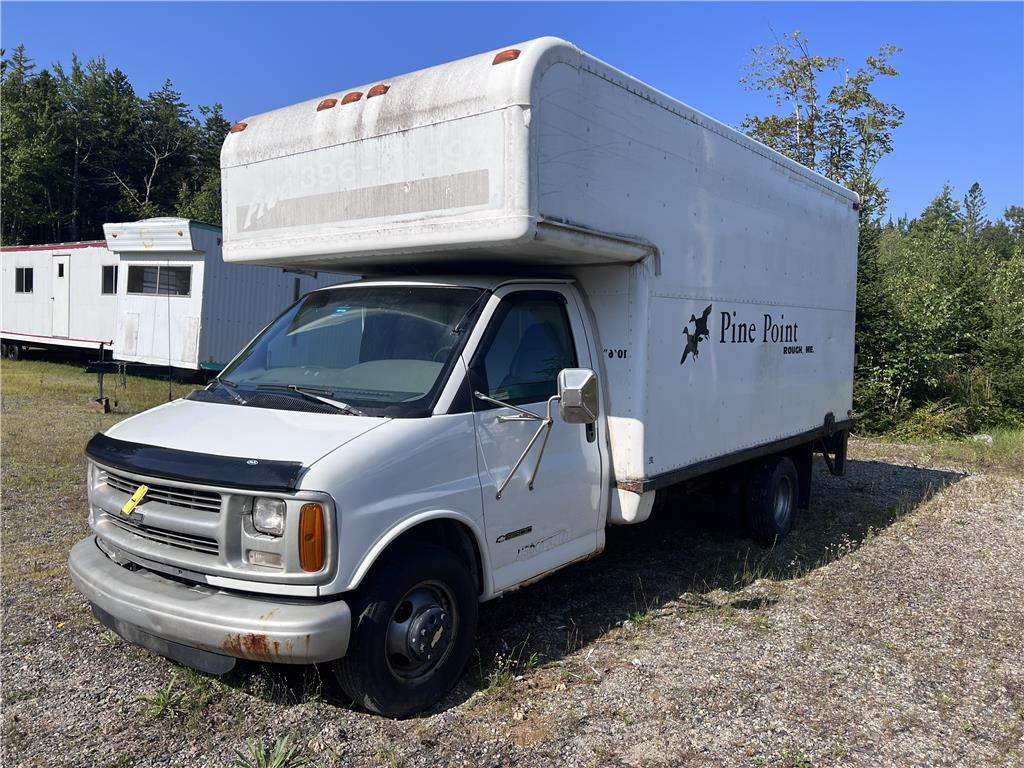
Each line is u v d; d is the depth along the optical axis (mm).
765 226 6289
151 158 61344
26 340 20891
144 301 16391
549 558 4387
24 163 48594
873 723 3756
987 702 4012
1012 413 15250
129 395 14547
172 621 3223
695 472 5391
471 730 3547
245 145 5008
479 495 3865
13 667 4027
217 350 15672
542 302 4574
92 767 3186
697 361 5391
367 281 4738
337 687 3840
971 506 8539
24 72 54156
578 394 3672
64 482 7938
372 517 3322
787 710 3852
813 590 5668
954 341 15523
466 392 3896
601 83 4277
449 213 4008
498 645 4496
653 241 4805
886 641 4754
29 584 5164
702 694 3973
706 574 5965
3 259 21500
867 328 14906
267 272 16562
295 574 3146
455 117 3949
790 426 6934
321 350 4371
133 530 3615
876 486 9633
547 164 3893
